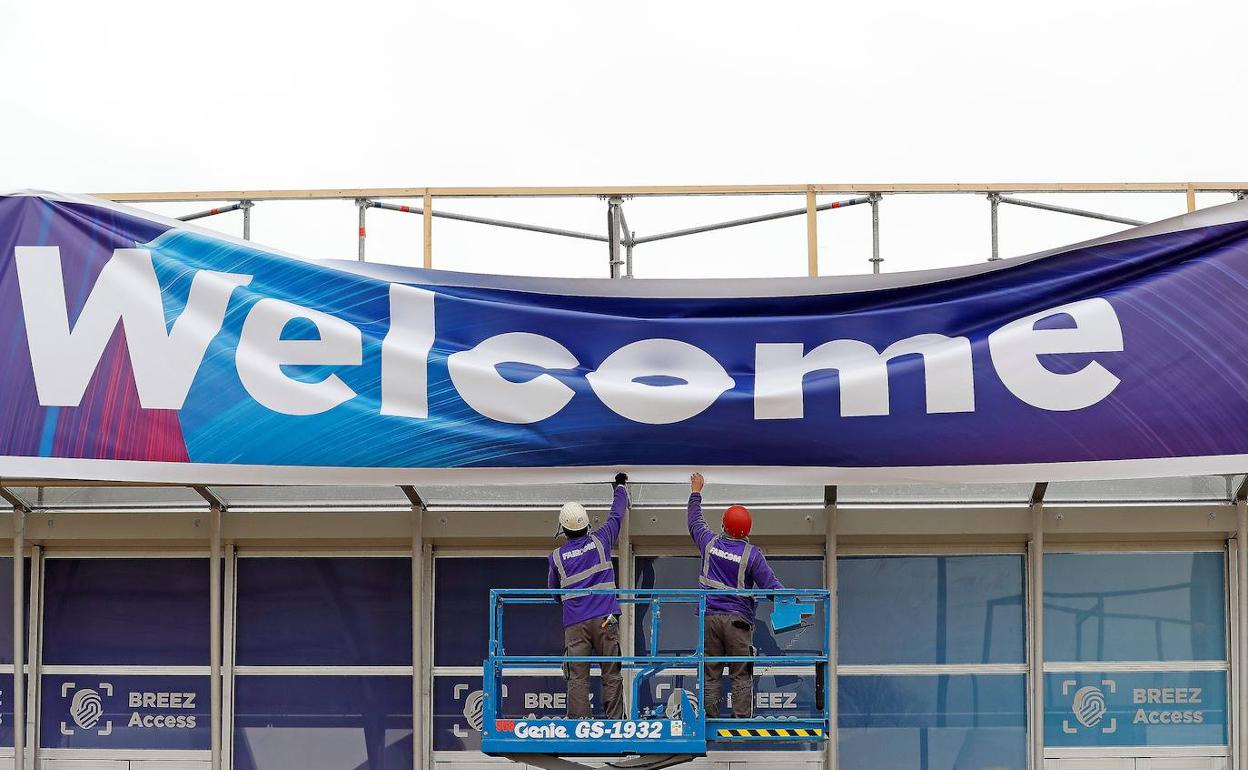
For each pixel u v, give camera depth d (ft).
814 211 50.42
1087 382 45.62
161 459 45.78
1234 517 50.83
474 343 46.91
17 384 46.01
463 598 52.95
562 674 51.65
